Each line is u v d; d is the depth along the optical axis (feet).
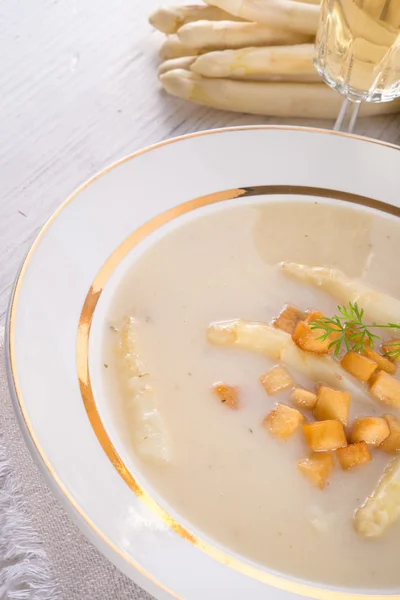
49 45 2.04
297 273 1.68
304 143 1.74
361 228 1.75
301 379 1.59
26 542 1.44
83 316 1.56
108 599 1.42
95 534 1.34
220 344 1.60
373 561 1.44
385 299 1.65
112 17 2.12
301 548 1.44
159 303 1.63
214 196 1.71
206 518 1.45
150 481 1.47
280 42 1.89
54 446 1.40
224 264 1.68
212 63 1.87
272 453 1.51
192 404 1.55
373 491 1.50
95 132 1.90
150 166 1.68
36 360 1.47
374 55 1.71
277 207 1.74
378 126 1.95
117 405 1.52
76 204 1.62
